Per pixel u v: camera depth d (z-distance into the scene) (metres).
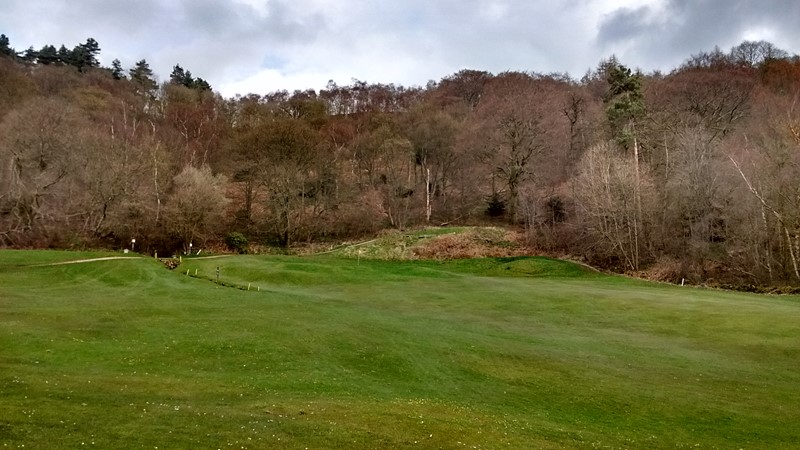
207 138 100.56
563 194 78.75
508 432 17.27
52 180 70.50
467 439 16.19
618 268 65.75
